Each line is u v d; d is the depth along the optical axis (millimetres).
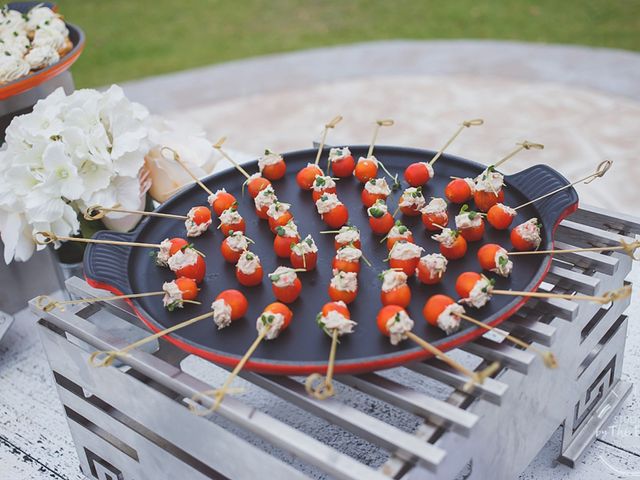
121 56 2533
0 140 804
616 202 1360
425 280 564
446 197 674
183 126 804
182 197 704
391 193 697
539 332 523
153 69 2387
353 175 731
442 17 2646
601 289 619
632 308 824
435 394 724
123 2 3090
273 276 551
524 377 535
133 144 687
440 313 509
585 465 651
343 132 1726
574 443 658
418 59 2113
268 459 480
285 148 1673
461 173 708
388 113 1802
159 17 2902
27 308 874
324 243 638
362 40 2502
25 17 901
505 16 2596
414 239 632
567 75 1918
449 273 580
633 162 1494
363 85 1975
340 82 2010
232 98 1962
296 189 717
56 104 705
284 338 527
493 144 1617
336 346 512
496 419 520
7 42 835
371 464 650
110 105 698
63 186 659
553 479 641
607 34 2336
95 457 653
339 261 578
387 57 2148
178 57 2486
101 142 676
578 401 641
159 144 749
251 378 524
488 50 2125
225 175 735
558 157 1541
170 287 557
